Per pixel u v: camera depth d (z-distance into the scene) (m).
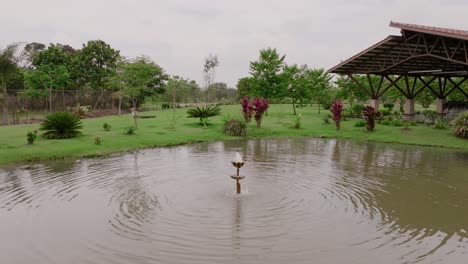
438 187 8.60
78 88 42.53
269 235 5.68
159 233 5.75
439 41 16.42
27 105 26.41
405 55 18.94
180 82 42.12
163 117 25.58
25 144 13.05
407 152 13.71
